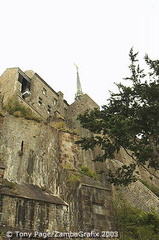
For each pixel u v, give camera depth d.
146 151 18.39
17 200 19.56
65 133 30.62
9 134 26.92
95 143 20.53
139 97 20.30
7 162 24.47
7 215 18.42
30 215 19.33
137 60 21.12
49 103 45.62
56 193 24.02
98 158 20.62
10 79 40.47
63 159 27.97
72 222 21.00
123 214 23.20
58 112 44.94
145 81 20.45
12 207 18.98
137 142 20.53
